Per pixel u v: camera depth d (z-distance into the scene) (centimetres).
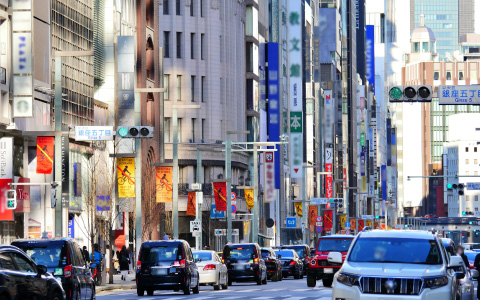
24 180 12544
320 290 9844
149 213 17350
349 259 4522
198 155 16275
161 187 14338
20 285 4816
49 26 13388
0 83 11831
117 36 16775
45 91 13350
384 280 4250
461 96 8356
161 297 8725
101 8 17250
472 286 6394
